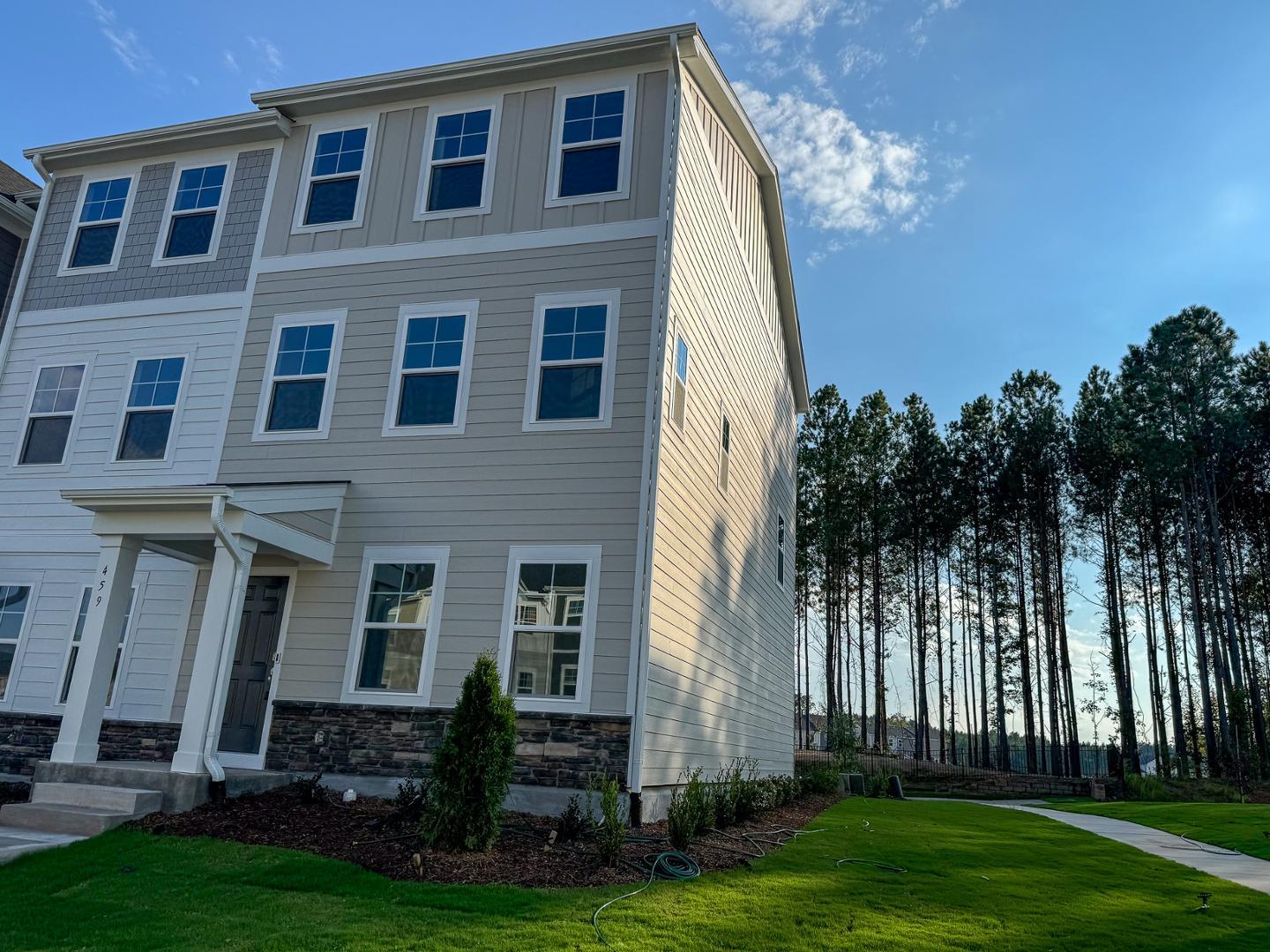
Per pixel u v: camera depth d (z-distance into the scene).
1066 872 8.39
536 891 6.06
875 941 5.38
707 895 6.28
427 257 11.07
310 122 12.27
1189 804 17.73
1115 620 33.44
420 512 10.06
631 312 10.06
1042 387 36.25
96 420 11.98
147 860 6.68
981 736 42.91
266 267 11.78
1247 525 33.34
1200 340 31.20
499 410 10.16
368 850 6.90
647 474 9.44
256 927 5.24
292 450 10.81
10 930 5.24
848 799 18.34
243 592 8.86
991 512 36.56
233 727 9.86
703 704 11.28
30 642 11.27
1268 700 33.09
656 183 10.48
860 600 38.06
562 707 8.88
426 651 9.51
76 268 12.88
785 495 19.55
